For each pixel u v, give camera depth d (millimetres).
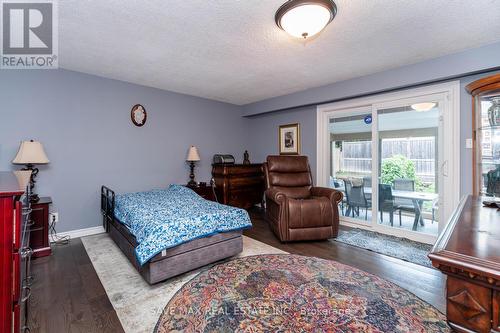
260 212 4832
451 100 2832
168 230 2088
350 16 1925
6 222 1042
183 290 1988
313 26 1859
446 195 2906
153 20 1992
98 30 2150
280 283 2086
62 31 2170
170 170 4246
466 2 1753
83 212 3361
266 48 2529
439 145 2969
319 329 1543
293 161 3934
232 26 2084
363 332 1517
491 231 823
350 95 3533
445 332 1507
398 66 3016
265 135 5176
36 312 1713
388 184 3441
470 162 2719
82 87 3307
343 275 2229
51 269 2357
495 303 510
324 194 3398
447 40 2336
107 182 3559
